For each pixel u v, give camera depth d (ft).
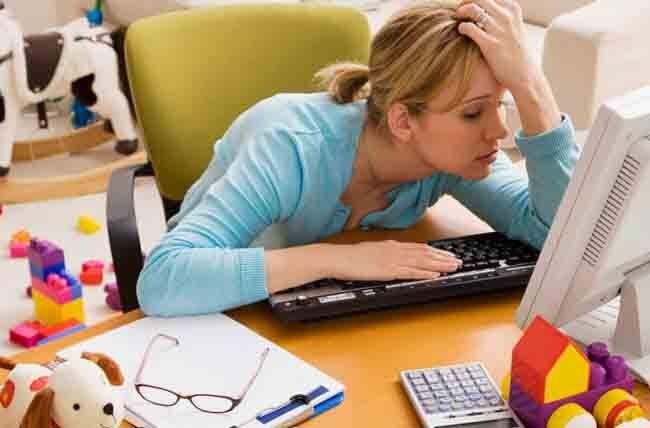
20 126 12.42
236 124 5.01
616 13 8.22
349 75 4.87
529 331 3.50
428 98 4.27
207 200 4.48
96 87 11.27
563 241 3.69
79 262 9.41
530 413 3.48
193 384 3.71
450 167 4.48
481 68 4.23
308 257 4.28
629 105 3.39
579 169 3.53
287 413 3.56
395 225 5.08
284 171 4.55
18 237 9.65
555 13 10.37
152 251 4.32
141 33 5.82
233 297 4.17
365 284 4.29
